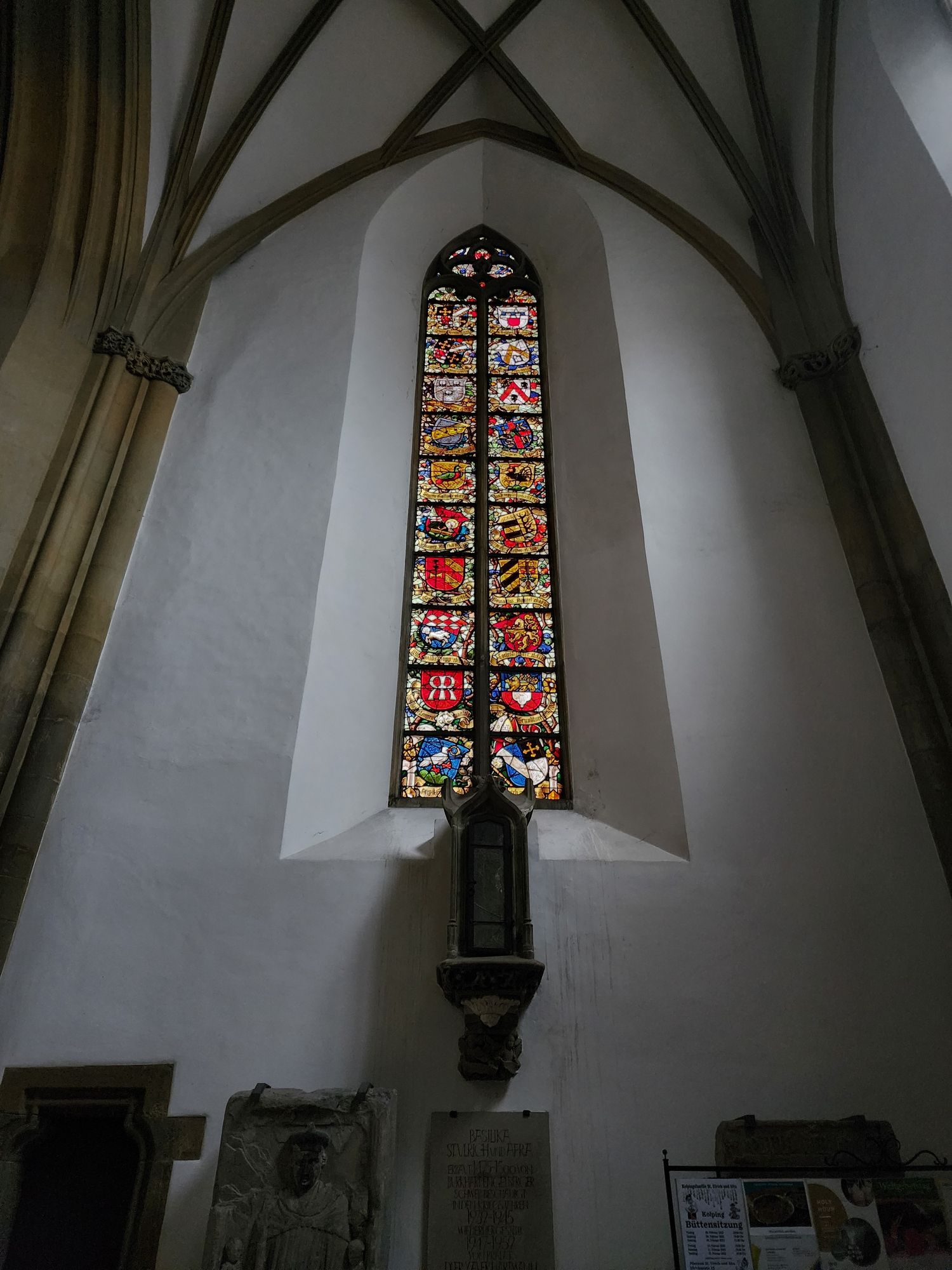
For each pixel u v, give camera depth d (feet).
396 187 31.55
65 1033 17.11
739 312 28.27
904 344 22.52
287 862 19.08
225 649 21.62
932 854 19.13
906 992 17.75
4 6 25.26
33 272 24.72
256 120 29.48
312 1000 17.56
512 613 25.27
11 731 19.36
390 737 22.97
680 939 18.39
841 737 20.58
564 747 23.13
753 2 27.86
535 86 31.86
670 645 21.97
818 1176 15.52
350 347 27.12
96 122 26.13
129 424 24.31
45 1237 16.20
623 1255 15.30
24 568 20.97
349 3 29.32
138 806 19.51
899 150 22.61
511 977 16.92
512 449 28.50
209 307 28.14
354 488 25.13
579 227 31.83
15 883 18.21
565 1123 16.47
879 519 22.79
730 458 25.03
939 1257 13.89
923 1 23.03
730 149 29.43
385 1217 14.70
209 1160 16.05
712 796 20.01
